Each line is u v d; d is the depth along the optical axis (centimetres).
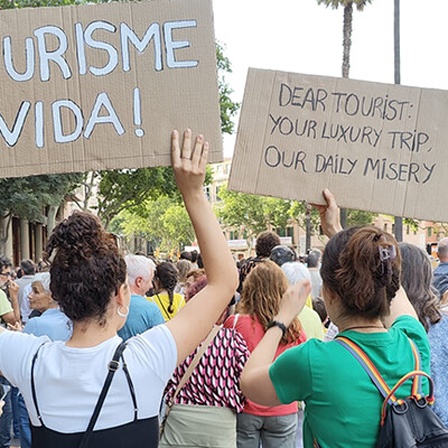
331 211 245
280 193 245
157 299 525
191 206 201
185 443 340
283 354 192
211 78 214
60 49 212
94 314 175
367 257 183
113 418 168
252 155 245
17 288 720
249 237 5056
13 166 211
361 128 247
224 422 341
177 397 342
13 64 211
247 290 385
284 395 188
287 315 211
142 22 213
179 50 214
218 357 341
